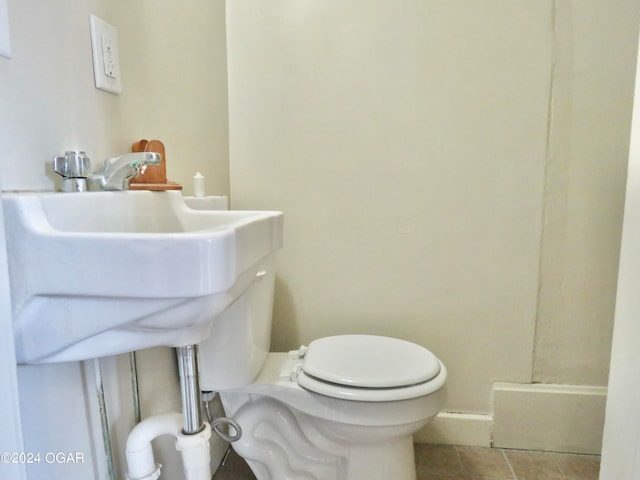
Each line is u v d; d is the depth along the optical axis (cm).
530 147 128
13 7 54
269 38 137
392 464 101
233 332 95
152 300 46
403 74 131
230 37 138
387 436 96
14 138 54
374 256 139
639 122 67
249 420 110
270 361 115
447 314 137
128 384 80
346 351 111
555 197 129
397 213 136
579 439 135
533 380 137
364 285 140
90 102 70
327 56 134
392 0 129
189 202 94
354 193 138
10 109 54
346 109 135
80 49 67
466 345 138
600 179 127
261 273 103
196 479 70
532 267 132
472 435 139
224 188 138
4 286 41
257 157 141
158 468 75
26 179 57
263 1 136
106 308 47
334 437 102
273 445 110
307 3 133
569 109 126
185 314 49
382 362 104
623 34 121
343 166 137
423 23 129
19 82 55
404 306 139
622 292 71
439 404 97
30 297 47
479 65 128
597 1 121
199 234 45
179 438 70
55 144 62
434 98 131
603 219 128
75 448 64
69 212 56
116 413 75
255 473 111
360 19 132
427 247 136
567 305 133
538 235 131
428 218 135
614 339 73
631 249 68
